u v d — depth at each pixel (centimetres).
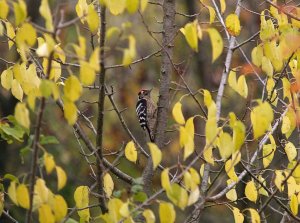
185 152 797
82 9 997
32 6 2262
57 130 2280
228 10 2192
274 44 957
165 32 1075
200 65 2495
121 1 821
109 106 2473
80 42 735
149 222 789
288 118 1034
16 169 2305
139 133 2431
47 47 745
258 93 1802
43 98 762
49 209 796
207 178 1078
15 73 925
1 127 892
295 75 1024
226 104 2209
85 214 953
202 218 2328
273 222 1675
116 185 1695
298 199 1016
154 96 2358
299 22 1001
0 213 966
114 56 2380
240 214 967
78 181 2267
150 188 1031
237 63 2102
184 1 2650
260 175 1064
